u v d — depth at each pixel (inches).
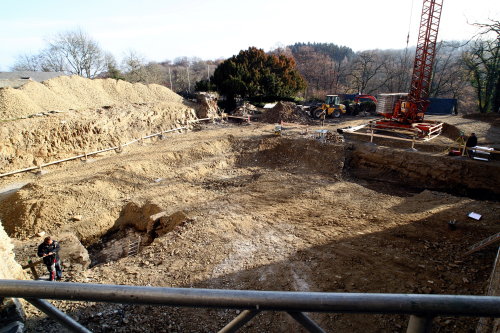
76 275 354.3
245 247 404.5
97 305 293.9
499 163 655.1
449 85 1775.3
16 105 810.8
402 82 1984.5
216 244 412.5
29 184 588.4
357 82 2212.1
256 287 326.6
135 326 271.3
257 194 596.1
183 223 476.1
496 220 442.6
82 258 412.8
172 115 1058.7
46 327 258.7
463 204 509.4
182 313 288.0
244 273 350.9
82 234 507.8
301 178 689.0
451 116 1257.4
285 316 282.8
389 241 406.3
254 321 277.7
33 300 55.5
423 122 968.9
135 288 52.4
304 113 1254.9
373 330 263.3
